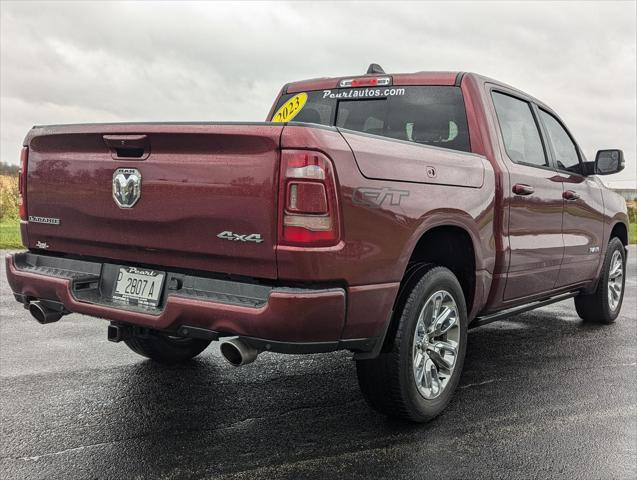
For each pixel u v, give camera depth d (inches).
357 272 121.0
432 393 148.7
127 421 144.5
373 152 125.1
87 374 177.2
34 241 154.1
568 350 220.7
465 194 152.8
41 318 149.8
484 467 125.8
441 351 152.3
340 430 142.6
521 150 192.7
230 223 119.3
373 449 132.8
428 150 143.6
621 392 175.3
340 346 123.3
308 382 176.4
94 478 117.3
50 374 176.4
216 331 121.2
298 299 112.8
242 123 118.2
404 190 131.8
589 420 153.2
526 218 183.0
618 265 266.7
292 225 113.6
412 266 145.3
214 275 126.1
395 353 137.2
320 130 116.0
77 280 141.0
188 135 122.0
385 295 128.3
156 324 126.7
